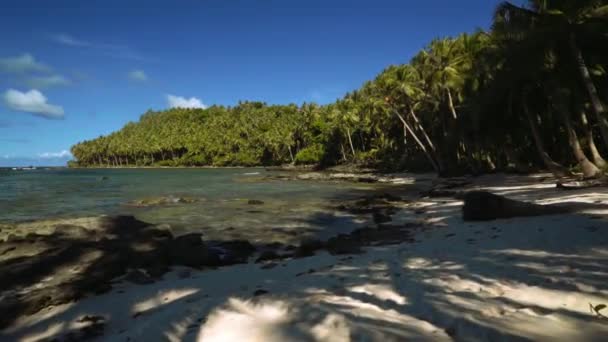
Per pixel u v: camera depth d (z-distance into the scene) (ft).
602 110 57.93
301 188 110.22
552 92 66.23
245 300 16.35
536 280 15.70
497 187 73.87
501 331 11.15
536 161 108.27
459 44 126.62
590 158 91.09
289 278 21.09
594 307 12.18
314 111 317.22
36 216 61.16
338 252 28.86
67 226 42.96
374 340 11.18
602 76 66.90
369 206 63.26
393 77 144.66
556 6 59.67
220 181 155.94
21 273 27.61
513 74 67.31
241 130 425.69
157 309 17.84
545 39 61.46
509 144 98.99
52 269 28.96
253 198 82.64
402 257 23.84
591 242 20.92
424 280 17.61
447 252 23.62
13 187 132.16
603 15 57.16
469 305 13.70
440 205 57.06
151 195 94.79
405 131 176.55
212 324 13.82
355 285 17.78
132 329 15.11
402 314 13.41
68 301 21.53
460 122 100.89
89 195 97.19
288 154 350.23
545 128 94.79
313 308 14.44
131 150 490.49
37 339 16.46
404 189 100.07
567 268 16.83
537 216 33.86
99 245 35.40
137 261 29.96
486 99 75.51
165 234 42.06
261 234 43.09
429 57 135.23
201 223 50.96
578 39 62.39
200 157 418.51
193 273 26.91
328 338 11.63
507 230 28.12
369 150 250.37
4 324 18.63
